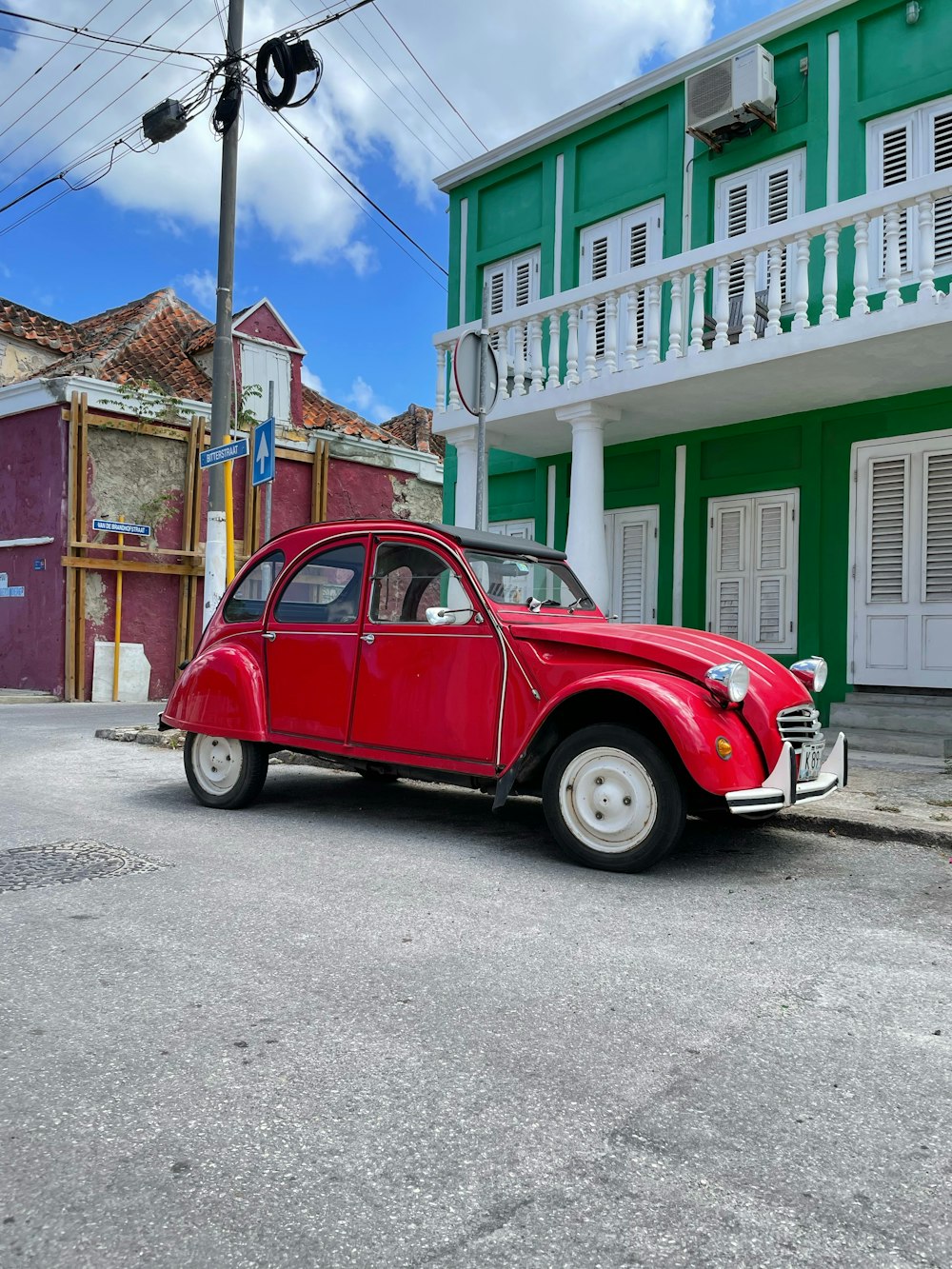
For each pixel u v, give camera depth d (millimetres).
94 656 15445
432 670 5340
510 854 5109
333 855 5016
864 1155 2184
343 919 3898
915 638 9688
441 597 5383
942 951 3607
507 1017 2939
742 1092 2479
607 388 10016
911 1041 2803
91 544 15281
